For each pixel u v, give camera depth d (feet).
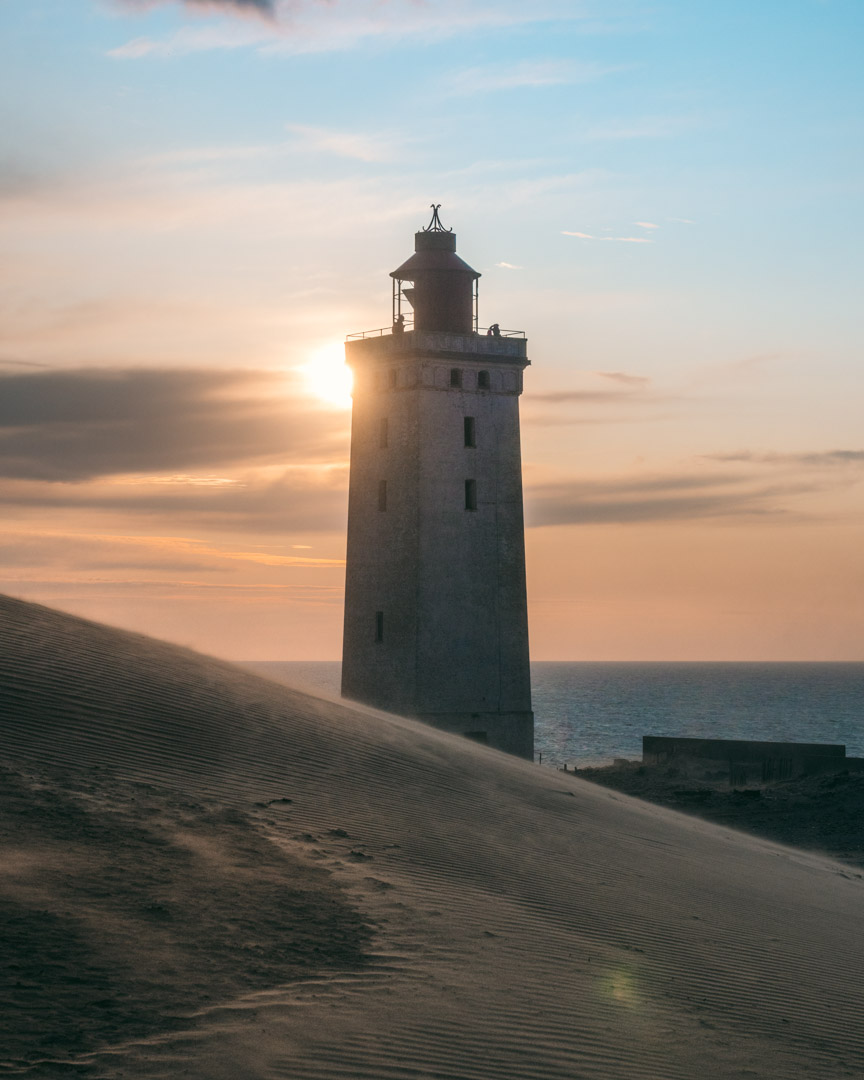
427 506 187.83
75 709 79.71
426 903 59.00
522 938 56.70
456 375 191.31
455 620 188.44
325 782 79.77
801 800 176.14
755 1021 51.19
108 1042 38.55
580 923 62.08
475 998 46.88
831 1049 48.98
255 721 88.79
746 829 159.94
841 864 121.60
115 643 99.35
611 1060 42.80
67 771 68.74
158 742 78.23
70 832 58.80
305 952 49.29
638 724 585.63
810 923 74.95
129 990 42.80
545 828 83.97
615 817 97.55
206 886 54.75
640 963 56.90
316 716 96.53
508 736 190.80
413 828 73.92
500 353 194.29
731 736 506.07
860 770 224.12
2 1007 39.96
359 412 197.47
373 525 193.26
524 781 101.19
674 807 180.04
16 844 55.83
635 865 80.18
